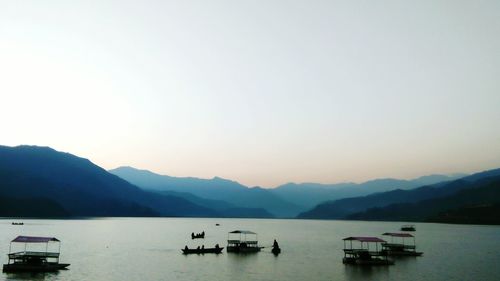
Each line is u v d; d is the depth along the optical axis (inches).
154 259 3373.5
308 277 2564.0
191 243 5182.1
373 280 2464.3
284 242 5713.6
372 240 3159.5
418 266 3038.9
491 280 2474.2
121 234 6678.2
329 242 5708.7
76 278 2354.8
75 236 5836.6
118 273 2608.3
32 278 2300.7
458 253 4101.9
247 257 3612.2
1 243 4382.4
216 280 2444.6
